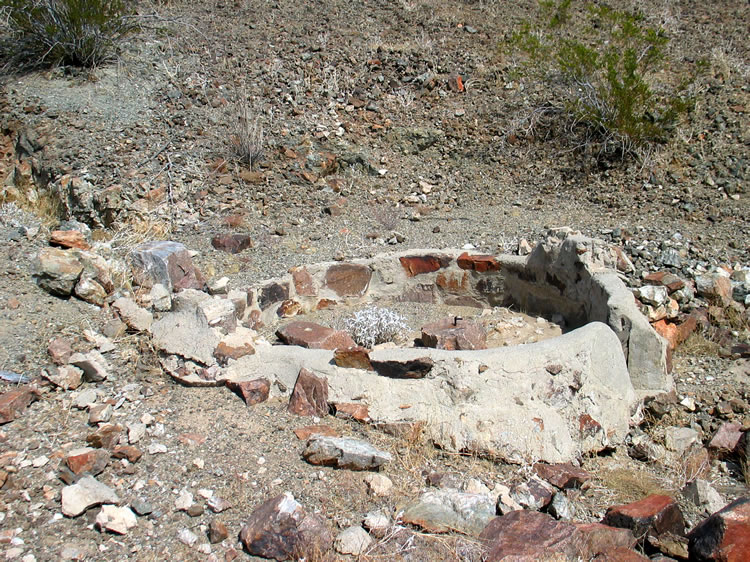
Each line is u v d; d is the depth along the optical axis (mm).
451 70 9133
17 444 3572
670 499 3344
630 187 7316
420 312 5914
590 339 4188
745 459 3975
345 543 3027
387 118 8414
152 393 4117
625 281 5410
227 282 5289
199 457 3582
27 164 7059
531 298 5730
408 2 10648
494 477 3604
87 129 7332
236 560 3010
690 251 6012
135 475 3445
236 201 6934
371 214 7016
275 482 3430
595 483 3711
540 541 2998
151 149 7277
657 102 8328
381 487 3395
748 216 6562
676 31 10180
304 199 7180
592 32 10031
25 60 8320
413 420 3852
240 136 7516
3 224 5980
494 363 3939
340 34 9594
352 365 4082
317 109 8336
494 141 8219
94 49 8266
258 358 4270
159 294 5145
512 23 10273
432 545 3084
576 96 8242
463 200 7422
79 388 4082
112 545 3037
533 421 3816
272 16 9922
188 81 8422
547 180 7684
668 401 4434
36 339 4418
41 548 2984
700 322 5207
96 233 6137
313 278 5844
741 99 8289
